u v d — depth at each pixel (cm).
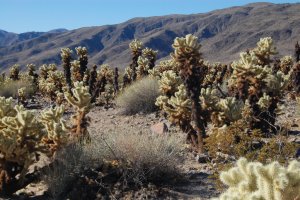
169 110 860
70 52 1966
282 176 254
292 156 693
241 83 959
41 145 660
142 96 1442
